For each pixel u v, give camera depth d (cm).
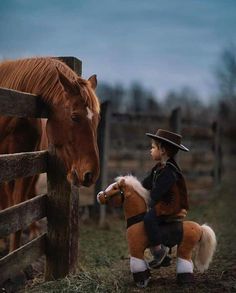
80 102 388
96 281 418
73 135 390
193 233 402
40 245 430
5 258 359
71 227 445
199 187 1230
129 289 402
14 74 443
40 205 427
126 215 411
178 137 409
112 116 937
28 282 449
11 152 444
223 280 423
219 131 1270
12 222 365
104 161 804
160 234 396
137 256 403
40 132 457
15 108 364
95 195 800
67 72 417
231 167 1886
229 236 665
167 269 464
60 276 443
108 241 659
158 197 392
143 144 1209
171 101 4741
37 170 412
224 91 3841
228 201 1097
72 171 395
